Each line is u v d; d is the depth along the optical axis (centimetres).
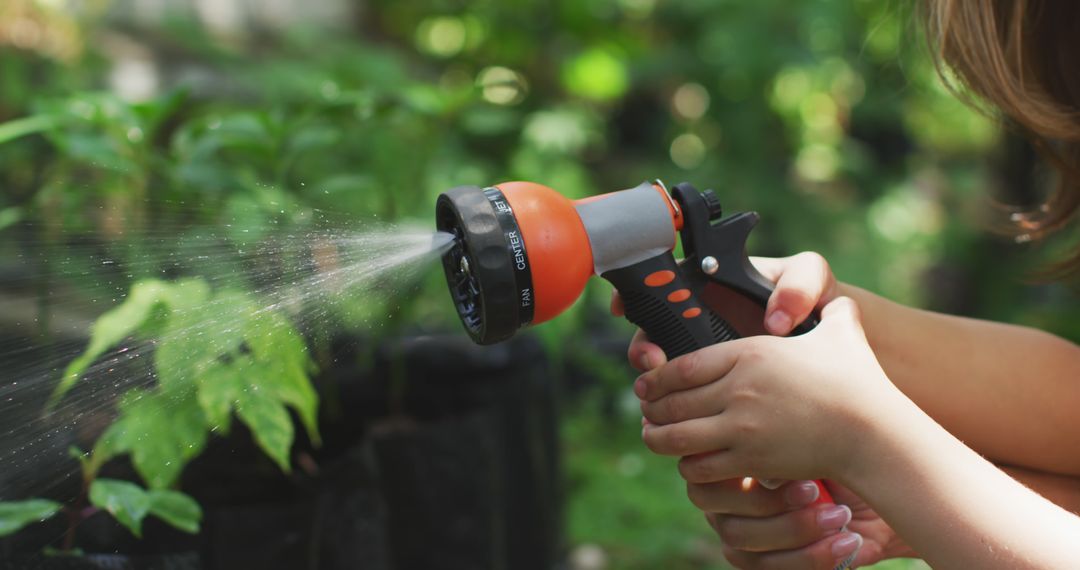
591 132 300
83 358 90
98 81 196
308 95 196
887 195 387
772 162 367
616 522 192
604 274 87
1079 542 70
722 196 333
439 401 148
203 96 223
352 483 115
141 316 93
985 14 93
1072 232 128
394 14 340
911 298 356
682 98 378
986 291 354
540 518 153
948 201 387
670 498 201
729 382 80
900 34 129
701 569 177
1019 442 104
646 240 87
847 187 390
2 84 164
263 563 109
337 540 113
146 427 92
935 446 74
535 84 341
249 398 93
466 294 85
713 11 338
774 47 328
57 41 179
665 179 333
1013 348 105
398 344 141
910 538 74
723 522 92
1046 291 331
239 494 114
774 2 329
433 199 166
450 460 134
